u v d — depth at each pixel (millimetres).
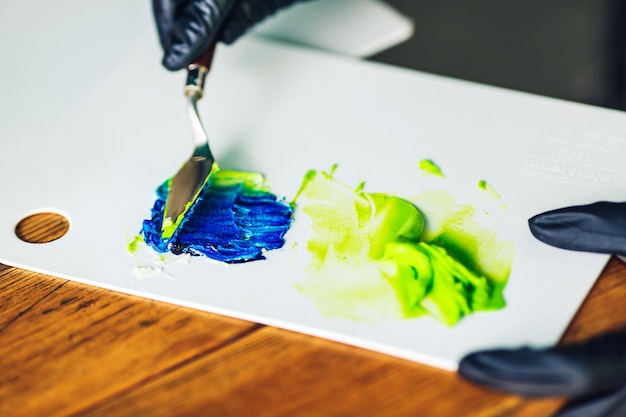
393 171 649
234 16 700
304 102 696
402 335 569
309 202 635
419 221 620
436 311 578
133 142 674
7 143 686
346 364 564
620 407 540
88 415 550
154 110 694
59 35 762
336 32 759
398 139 669
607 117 680
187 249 610
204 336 576
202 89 659
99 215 632
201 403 552
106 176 653
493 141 666
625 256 596
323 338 574
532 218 611
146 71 720
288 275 596
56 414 550
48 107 709
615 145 664
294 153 664
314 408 549
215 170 639
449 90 699
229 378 561
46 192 646
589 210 602
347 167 653
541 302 581
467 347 564
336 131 675
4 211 637
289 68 720
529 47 815
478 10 845
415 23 833
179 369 564
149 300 591
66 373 564
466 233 613
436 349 564
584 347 548
